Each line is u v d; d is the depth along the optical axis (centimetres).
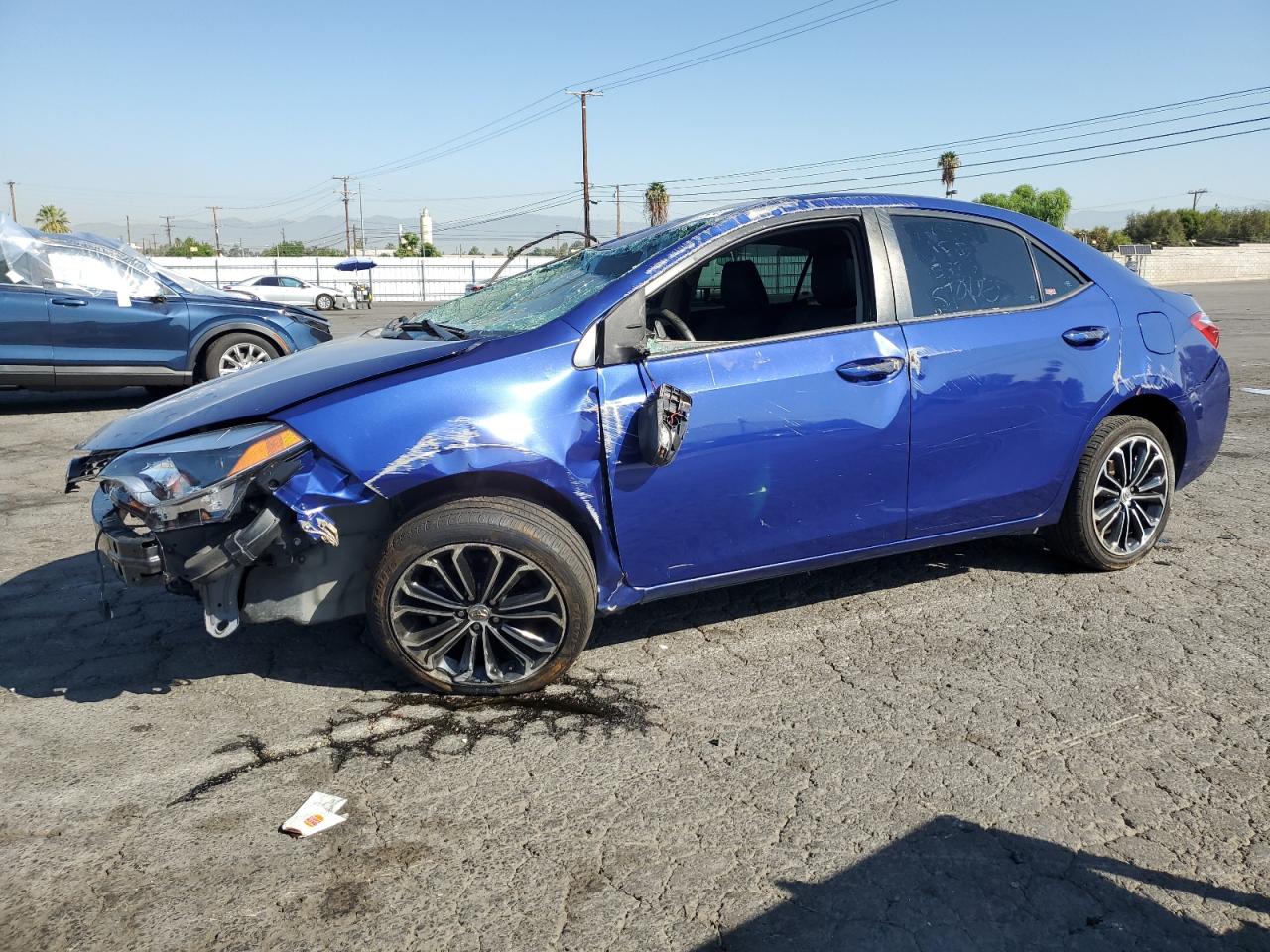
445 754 291
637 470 318
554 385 310
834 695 324
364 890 229
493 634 318
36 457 743
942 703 317
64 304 898
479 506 305
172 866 238
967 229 385
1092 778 270
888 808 258
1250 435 743
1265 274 6028
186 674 347
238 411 306
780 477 337
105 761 288
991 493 380
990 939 209
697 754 288
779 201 359
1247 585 418
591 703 322
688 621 390
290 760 288
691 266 334
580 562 313
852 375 341
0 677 346
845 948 207
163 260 4753
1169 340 418
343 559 316
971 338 367
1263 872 229
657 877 231
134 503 288
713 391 324
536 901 224
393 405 299
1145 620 382
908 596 411
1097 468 404
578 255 408
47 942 212
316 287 3331
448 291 5078
